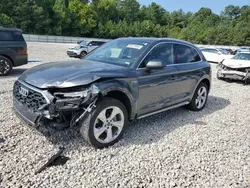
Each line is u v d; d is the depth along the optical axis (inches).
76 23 2393.0
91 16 2466.8
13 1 2070.6
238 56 422.0
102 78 127.3
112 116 134.9
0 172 104.8
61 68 137.9
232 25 3228.3
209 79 219.8
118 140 140.8
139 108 150.6
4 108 183.3
